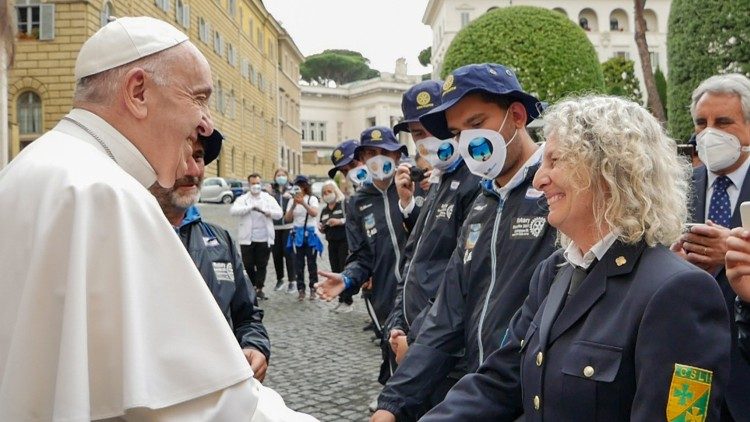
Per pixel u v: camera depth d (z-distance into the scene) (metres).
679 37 8.19
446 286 2.72
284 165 62.50
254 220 10.84
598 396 1.58
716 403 1.50
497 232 2.57
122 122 1.65
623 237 1.66
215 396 1.39
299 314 9.79
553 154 1.76
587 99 1.81
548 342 1.73
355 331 8.48
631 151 1.66
